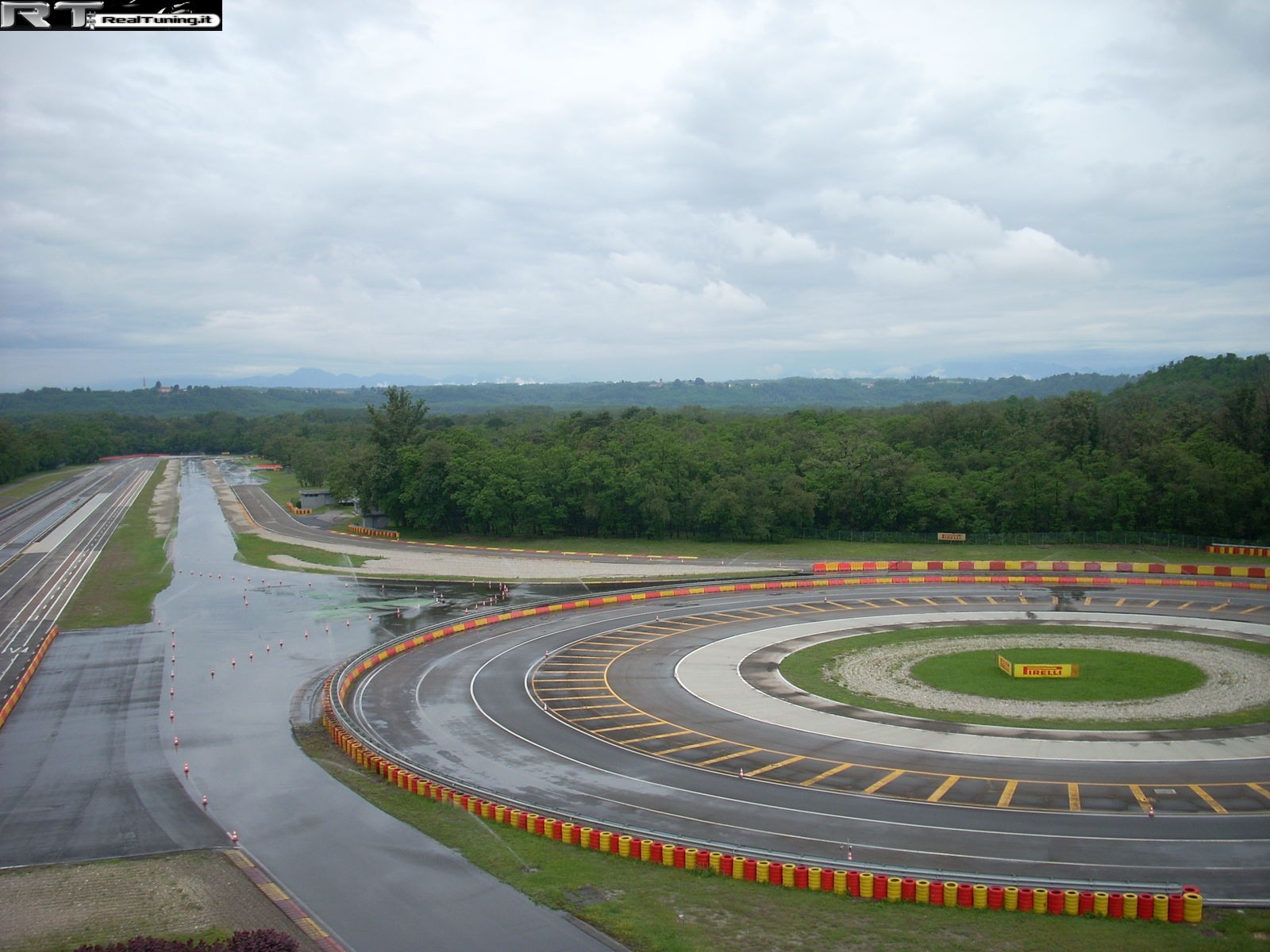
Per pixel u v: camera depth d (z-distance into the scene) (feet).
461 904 92.07
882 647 204.95
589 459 407.64
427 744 143.54
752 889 94.63
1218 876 94.48
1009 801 115.65
